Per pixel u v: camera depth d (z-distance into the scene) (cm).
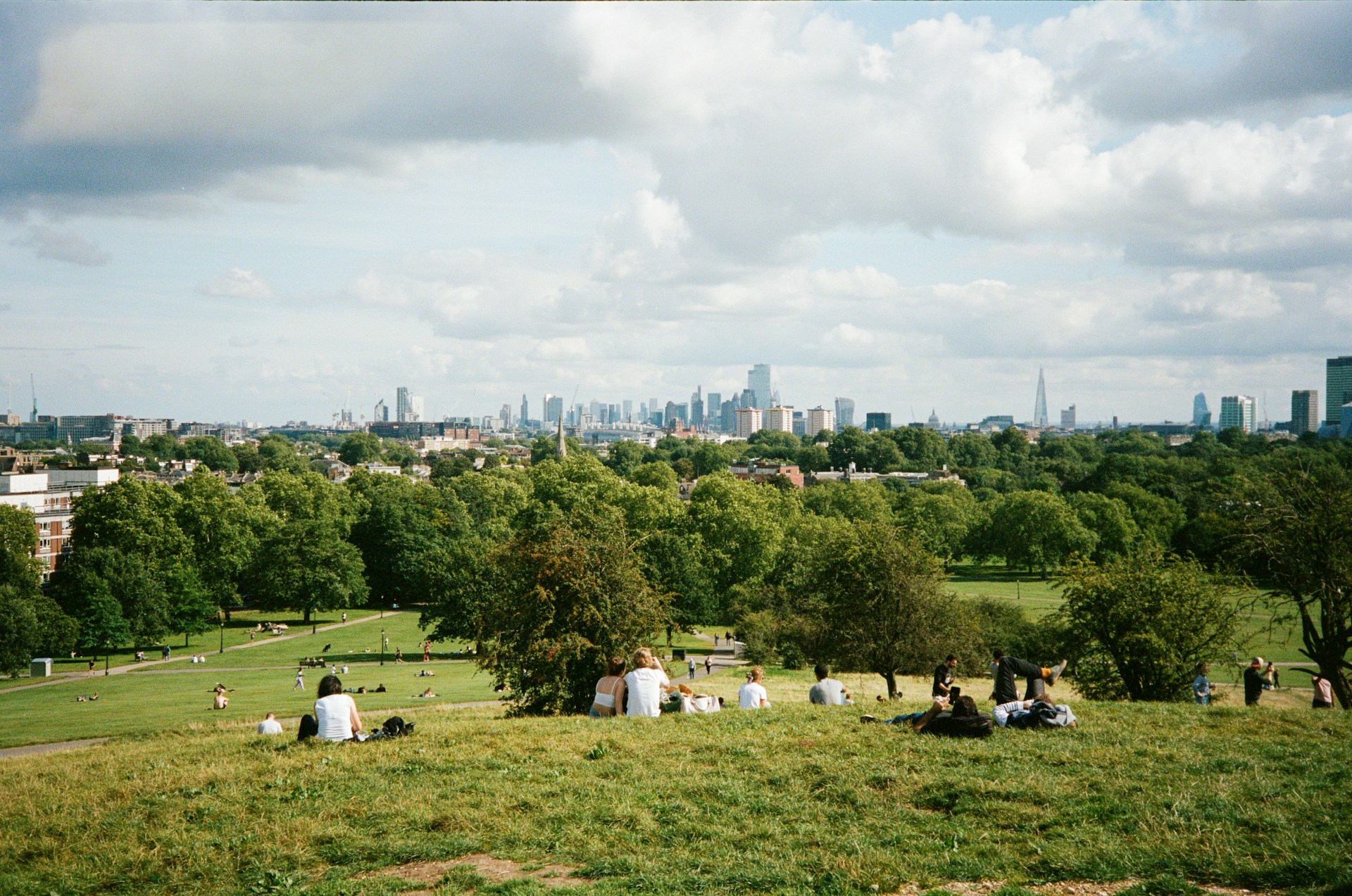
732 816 1291
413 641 9344
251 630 10338
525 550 3712
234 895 1148
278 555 10456
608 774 1512
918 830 1202
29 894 1188
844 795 1348
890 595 4534
